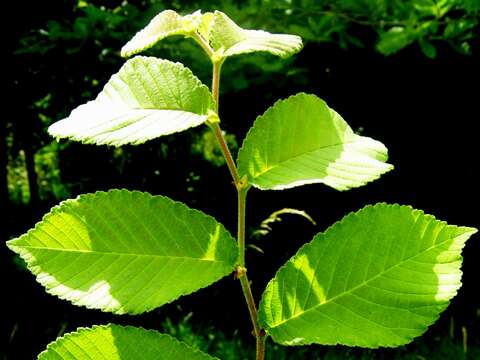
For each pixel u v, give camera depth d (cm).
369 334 95
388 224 99
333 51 401
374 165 97
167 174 494
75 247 97
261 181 99
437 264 96
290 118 102
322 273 99
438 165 454
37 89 442
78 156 497
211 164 521
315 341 96
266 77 401
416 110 436
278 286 100
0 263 486
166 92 94
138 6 437
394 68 411
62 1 438
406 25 370
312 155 101
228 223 489
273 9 381
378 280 98
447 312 456
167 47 398
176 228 99
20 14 425
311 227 480
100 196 97
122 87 95
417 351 415
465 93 423
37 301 476
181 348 99
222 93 401
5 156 504
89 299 94
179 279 98
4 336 442
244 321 462
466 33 386
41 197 634
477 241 462
